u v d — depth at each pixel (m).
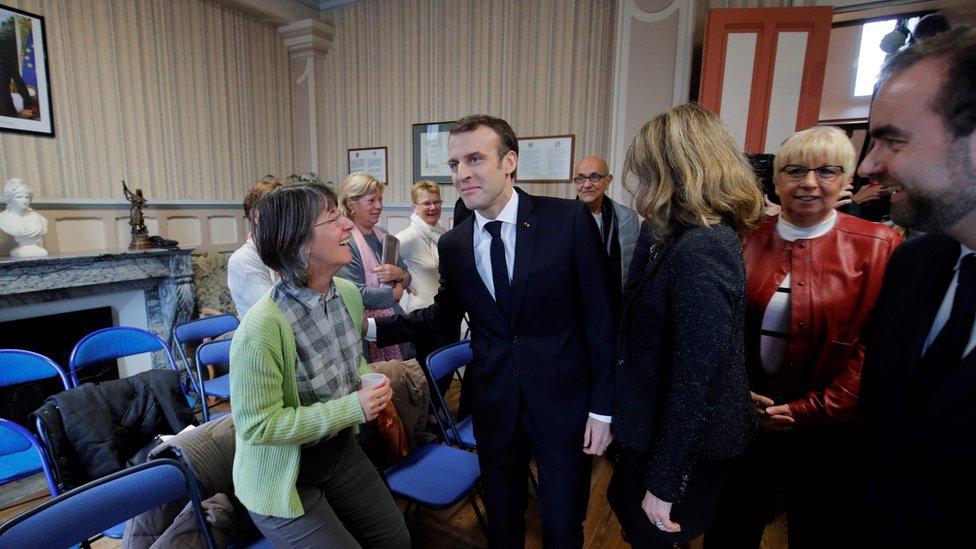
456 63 3.88
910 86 0.52
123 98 3.41
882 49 2.22
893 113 0.54
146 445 1.74
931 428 0.59
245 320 0.98
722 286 0.80
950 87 0.49
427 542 1.81
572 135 3.49
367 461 1.27
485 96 3.80
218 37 3.97
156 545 1.12
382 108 4.31
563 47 3.46
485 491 1.31
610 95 3.34
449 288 1.37
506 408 1.20
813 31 2.56
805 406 1.13
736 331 0.84
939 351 0.61
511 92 3.69
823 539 1.03
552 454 1.17
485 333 1.24
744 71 2.67
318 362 1.10
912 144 0.54
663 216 0.88
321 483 1.13
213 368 3.24
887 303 0.73
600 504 2.03
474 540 1.83
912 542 0.63
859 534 0.75
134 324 3.42
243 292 1.91
